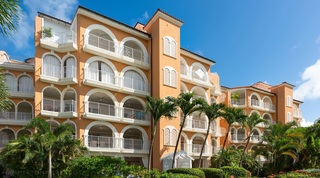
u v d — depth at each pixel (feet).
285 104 153.89
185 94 72.13
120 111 78.89
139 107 93.30
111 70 80.69
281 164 90.84
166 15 88.38
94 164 47.16
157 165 78.89
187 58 102.83
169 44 88.94
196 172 64.95
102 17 77.77
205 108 74.84
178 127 86.58
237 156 95.04
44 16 79.66
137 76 86.79
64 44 72.64
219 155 93.71
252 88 142.20
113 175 45.85
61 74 73.56
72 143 54.75
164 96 84.02
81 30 74.59
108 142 75.25
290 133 98.27
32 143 51.49
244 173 74.90
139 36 87.51
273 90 160.56
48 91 76.74
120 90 79.56
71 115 69.62
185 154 80.84
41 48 71.72
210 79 112.27
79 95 71.67
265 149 95.09
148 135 83.25
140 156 80.07
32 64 88.38
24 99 80.07
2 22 17.35
